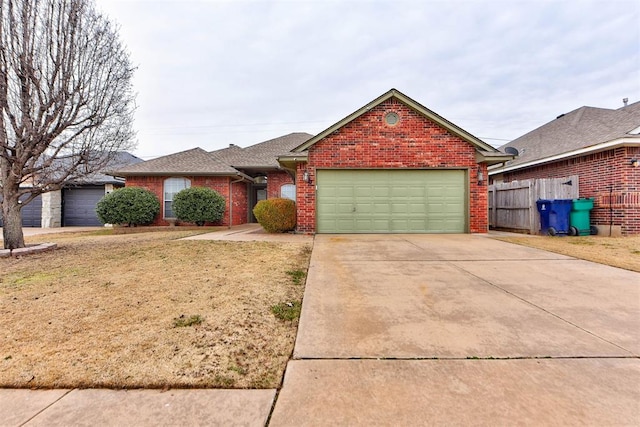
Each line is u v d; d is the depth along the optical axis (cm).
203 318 328
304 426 180
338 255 657
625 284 447
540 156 1167
